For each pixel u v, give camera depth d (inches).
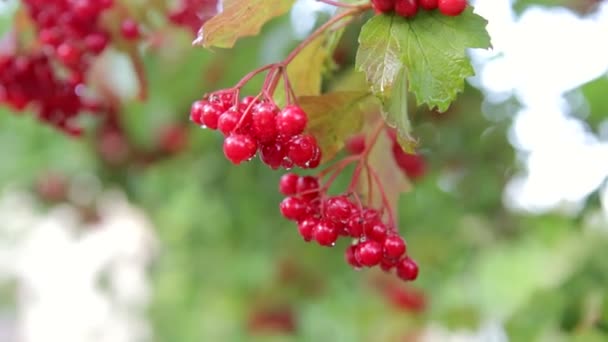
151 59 30.5
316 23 27.8
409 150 15.9
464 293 39.3
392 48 15.8
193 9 20.5
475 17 15.9
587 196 25.0
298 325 45.0
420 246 37.0
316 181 16.8
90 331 67.0
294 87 17.6
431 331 45.7
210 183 35.8
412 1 15.9
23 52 20.9
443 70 15.7
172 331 51.9
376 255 16.2
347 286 42.1
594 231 26.1
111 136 35.2
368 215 16.4
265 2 16.0
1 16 32.9
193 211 41.3
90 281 63.7
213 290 47.2
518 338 24.8
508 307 36.2
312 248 39.8
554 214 31.4
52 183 41.7
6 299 72.2
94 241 66.8
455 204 34.5
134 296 55.9
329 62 18.2
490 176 32.6
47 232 69.3
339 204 16.3
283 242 39.4
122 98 21.6
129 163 37.5
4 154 40.3
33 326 72.3
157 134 35.4
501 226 35.6
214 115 15.6
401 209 35.0
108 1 19.9
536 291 25.1
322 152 17.0
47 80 21.1
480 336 39.8
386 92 15.6
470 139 30.6
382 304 42.0
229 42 16.4
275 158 15.6
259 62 29.1
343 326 43.8
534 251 36.8
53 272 70.4
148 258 52.7
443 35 15.8
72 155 38.7
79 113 21.8
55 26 20.3
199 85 31.4
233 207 36.5
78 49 20.2
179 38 26.5
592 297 23.7
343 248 39.6
